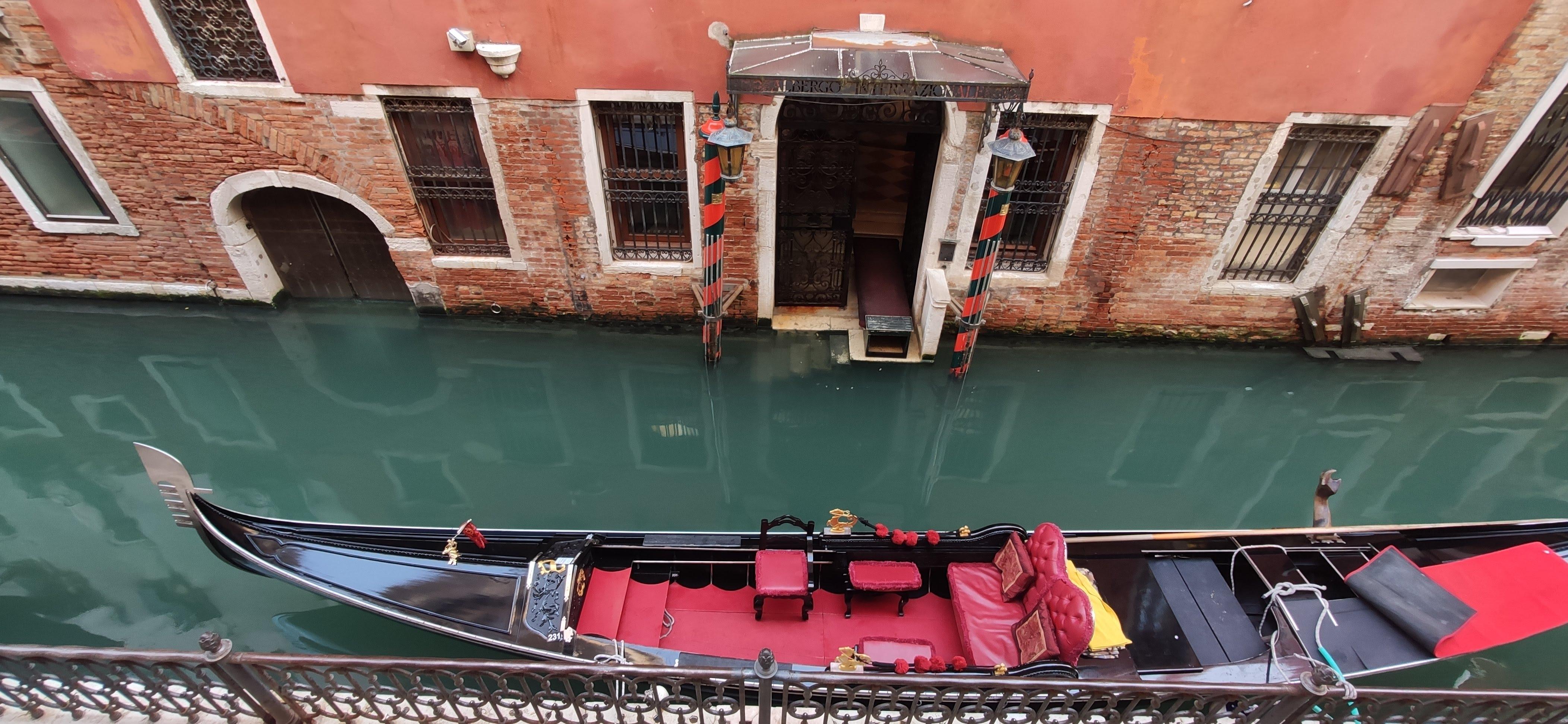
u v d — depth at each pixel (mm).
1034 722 2561
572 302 6680
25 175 5910
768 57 4617
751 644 3734
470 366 6418
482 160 5855
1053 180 5953
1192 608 3732
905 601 3988
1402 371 6617
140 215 6141
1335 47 4930
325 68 5199
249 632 3998
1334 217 5891
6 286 6730
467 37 4945
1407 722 2537
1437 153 5445
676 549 3928
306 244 6598
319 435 5672
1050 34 4996
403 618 3482
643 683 3188
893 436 5891
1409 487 5453
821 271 6797
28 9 4934
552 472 5449
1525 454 5762
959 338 5965
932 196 6047
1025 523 5078
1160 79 5148
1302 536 4086
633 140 5746
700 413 6039
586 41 5059
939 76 4449
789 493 5316
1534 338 6773
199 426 5664
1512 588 3645
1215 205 5801
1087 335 6816
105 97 5391
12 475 5102
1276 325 6652
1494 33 4820
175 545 4551
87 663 2396
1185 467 5664
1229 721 2936
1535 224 5973
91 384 5984
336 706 2604
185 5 4977
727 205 5930
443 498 5152
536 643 3395
